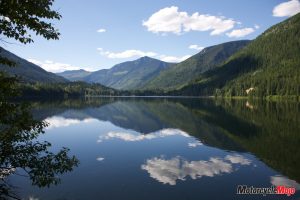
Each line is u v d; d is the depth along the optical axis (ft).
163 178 79.56
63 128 177.88
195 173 84.28
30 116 34.35
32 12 31.65
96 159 99.96
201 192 69.21
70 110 313.94
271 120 215.72
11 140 33.50
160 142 132.57
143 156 105.19
